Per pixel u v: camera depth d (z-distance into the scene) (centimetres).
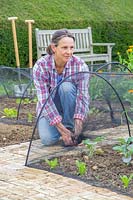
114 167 291
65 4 838
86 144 319
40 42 674
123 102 360
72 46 334
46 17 782
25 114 449
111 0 914
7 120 432
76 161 294
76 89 341
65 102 335
